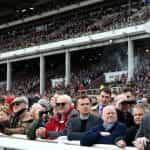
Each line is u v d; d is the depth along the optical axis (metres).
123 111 5.04
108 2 37.81
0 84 47.12
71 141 4.04
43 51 38.09
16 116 5.72
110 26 32.69
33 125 4.72
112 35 31.12
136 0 34.41
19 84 44.12
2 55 43.00
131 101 5.12
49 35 40.25
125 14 34.25
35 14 45.47
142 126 3.98
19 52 40.59
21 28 48.19
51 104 7.00
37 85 41.19
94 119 4.68
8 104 7.52
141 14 30.22
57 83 38.88
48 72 42.94
